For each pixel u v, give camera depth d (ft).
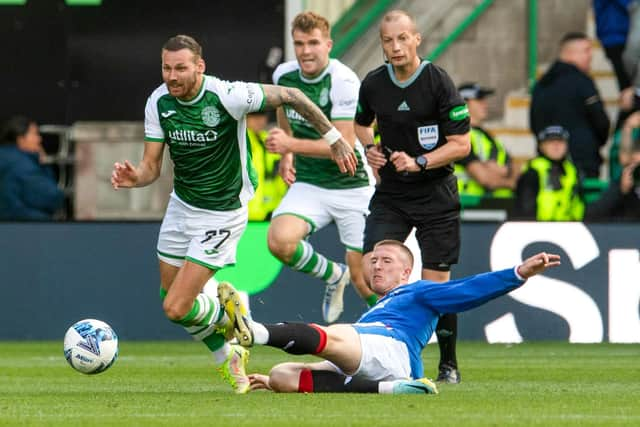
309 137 96.22
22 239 132.46
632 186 130.72
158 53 133.28
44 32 133.39
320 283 129.49
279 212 97.81
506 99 134.31
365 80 81.76
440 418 57.26
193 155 73.61
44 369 95.09
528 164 130.62
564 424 55.62
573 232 127.34
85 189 133.59
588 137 131.34
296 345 64.44
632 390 74.13
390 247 70.33
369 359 66.85
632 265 127.34
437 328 80.94
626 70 132.26
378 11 135.13
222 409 61.41
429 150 80.53
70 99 133.28
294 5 132.98
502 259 127.75
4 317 132.46
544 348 119.96
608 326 127.44
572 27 134.21
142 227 132.36
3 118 132.77
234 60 133.18
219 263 75.25
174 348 121.49
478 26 135.33
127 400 67.41
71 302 132.36
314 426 54.44
